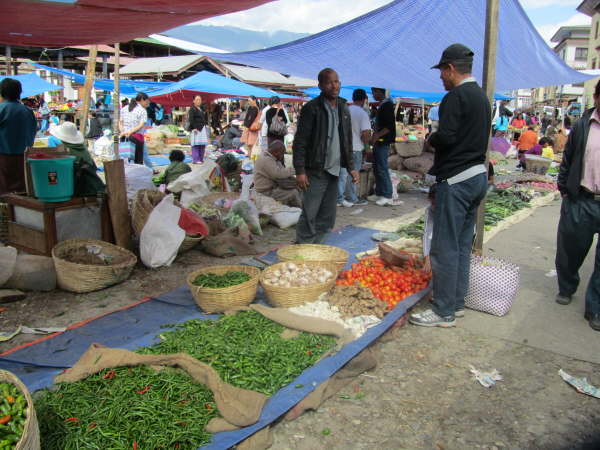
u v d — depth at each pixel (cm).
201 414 266
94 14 482
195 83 1473
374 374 353
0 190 680
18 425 204
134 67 2338
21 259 473
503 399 327
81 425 247
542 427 299
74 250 505
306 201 554
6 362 348
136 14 486
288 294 403
